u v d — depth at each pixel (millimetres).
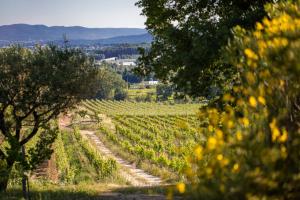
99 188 19703
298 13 5141
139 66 18219
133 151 46094
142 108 133875
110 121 90875
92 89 19188
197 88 15781
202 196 4332
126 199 15617
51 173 36844
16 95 18453
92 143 59094
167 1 18297
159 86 169125
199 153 4402
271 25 5211
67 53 18453
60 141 56688
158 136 59656
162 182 29484
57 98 18234
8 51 18094
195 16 17688
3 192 17828
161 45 17438
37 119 18875
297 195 4270
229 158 4277
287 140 4551
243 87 5105
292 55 4379
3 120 18516
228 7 16672
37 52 18578
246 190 4094
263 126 4605
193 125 69500
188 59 13727
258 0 14945
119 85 188000
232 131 4594
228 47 5730
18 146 14727
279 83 4797
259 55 5098
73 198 16516
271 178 4086
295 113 4984
